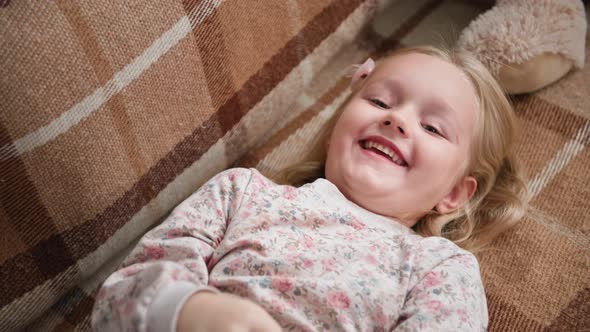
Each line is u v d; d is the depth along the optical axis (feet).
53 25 2.26
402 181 2.77
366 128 2.80
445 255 2.54
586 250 2.98
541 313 2.79
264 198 2.61
